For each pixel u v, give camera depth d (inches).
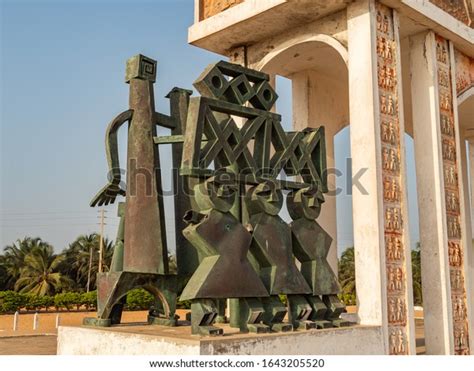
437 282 396.2
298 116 501.7
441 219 399.9
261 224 296.0
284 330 283.3
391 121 370.0
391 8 386.9
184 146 274.5
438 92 421.1
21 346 636.7
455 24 430.0
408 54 480.1
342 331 304.7
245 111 298.8
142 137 315.9
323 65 490.3
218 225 272.1
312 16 404.8
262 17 407.5
